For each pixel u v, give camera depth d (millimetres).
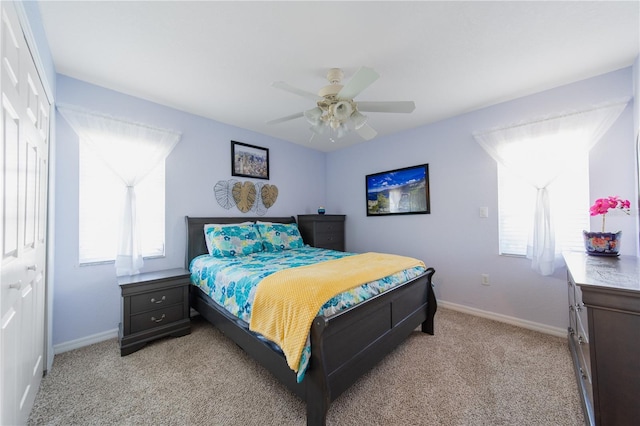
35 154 1383
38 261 1505
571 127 2189
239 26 1562
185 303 2402
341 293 1494
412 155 3377
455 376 1720
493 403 1472
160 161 2584
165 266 2686
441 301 3078
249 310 1670
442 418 1365
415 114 2920
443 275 3072
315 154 4387
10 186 990
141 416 1384
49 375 1734
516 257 2555
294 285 1518
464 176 2906
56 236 2068
